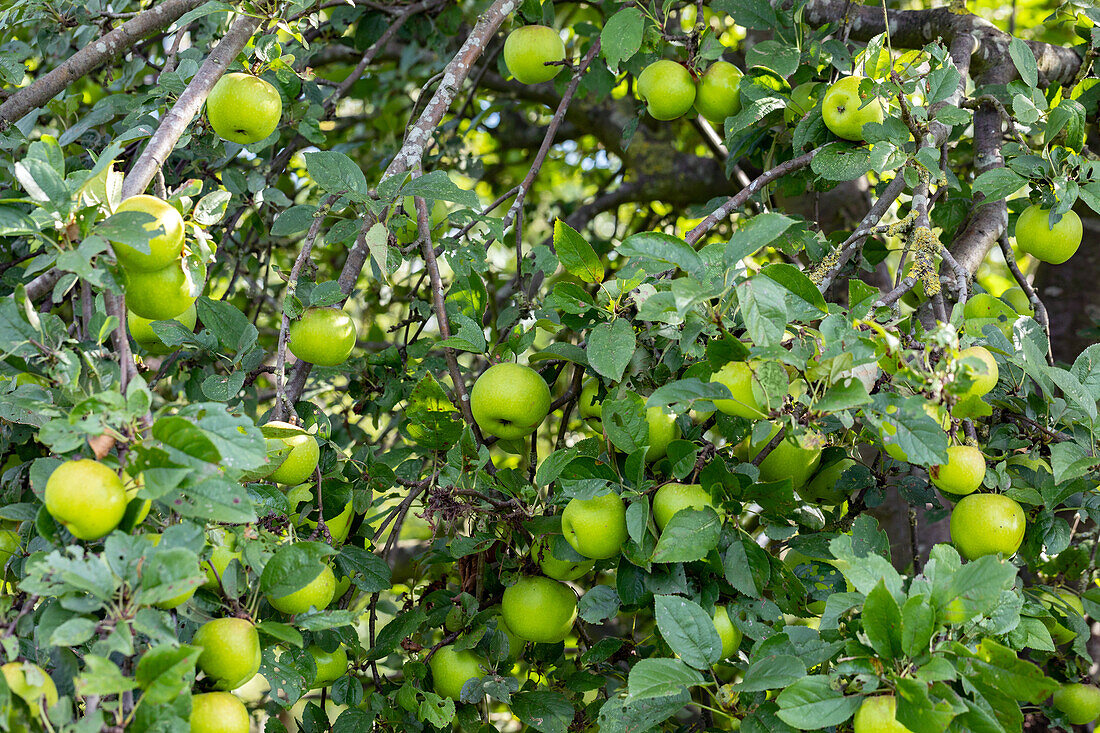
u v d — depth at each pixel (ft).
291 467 5.49
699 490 5.26
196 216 4.70
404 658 6.91
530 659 6.84
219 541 4.64
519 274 7.71
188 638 4.97
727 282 4.36
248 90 5.89
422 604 6.45
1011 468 5.58
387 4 10.37
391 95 12.65
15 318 4.00
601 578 9.37
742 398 4.78
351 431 9.78
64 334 4.14
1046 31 12.12
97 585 3.54
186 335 6.26
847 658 4.25
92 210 3.95
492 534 6.02
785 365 4.63
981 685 4.09
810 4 8.93
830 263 6.43
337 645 5.75
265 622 4.47
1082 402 5.06
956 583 4.09
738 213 10.69
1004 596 4.39
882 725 3.82
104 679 3.33
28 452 7.13
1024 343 5.32
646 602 5.43
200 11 5.62
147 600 3.53
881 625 3.91
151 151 4.71
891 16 9.16
